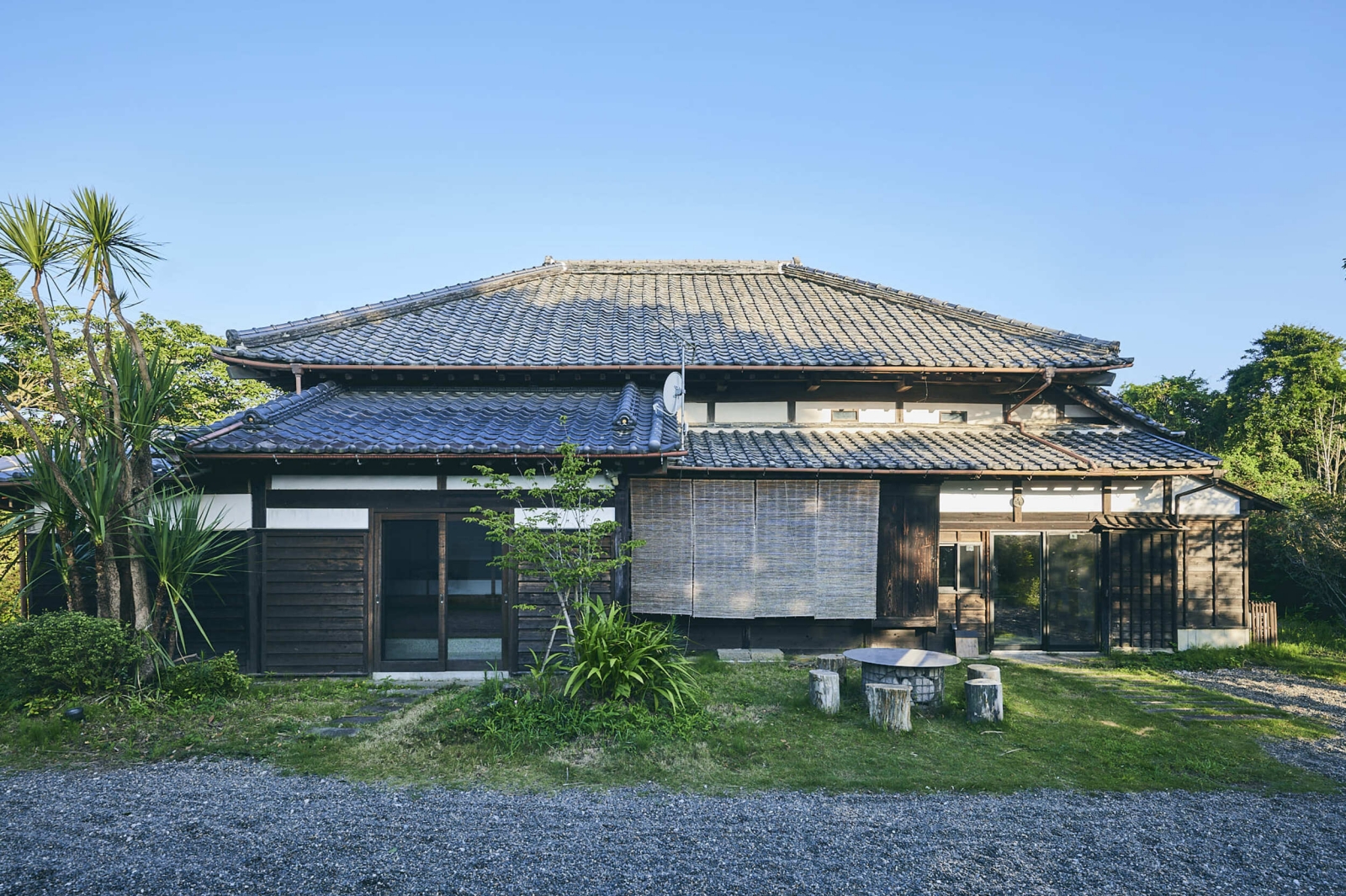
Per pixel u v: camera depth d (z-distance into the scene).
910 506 10.21
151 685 6.97
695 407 11.42
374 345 10.94
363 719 6.88
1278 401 22.22
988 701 7.06
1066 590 10.79
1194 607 10.95
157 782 5.31
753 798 5.27
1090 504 10.79
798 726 6.86
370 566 8.56
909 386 11.23
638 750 5.97
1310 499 12.56
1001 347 11.38
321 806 4.92
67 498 7.00
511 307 13.23
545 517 7.60
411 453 8.10
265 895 3.75
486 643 9.42
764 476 10.03
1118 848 4.62
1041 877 4.21
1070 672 9.56
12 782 5.24
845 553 10.07
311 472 8.58
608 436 8.72
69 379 16.67
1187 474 10.03
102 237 6.91
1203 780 5.89
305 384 10.67
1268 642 11.02
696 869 4.16
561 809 4.97
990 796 5.46
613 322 12.47
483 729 6.32
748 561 10.01
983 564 10.71
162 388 7.33
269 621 8.49
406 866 4.10
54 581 8.78
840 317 12.85
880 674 7.51
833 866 4.25
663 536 10.09
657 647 7.00
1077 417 11.91
